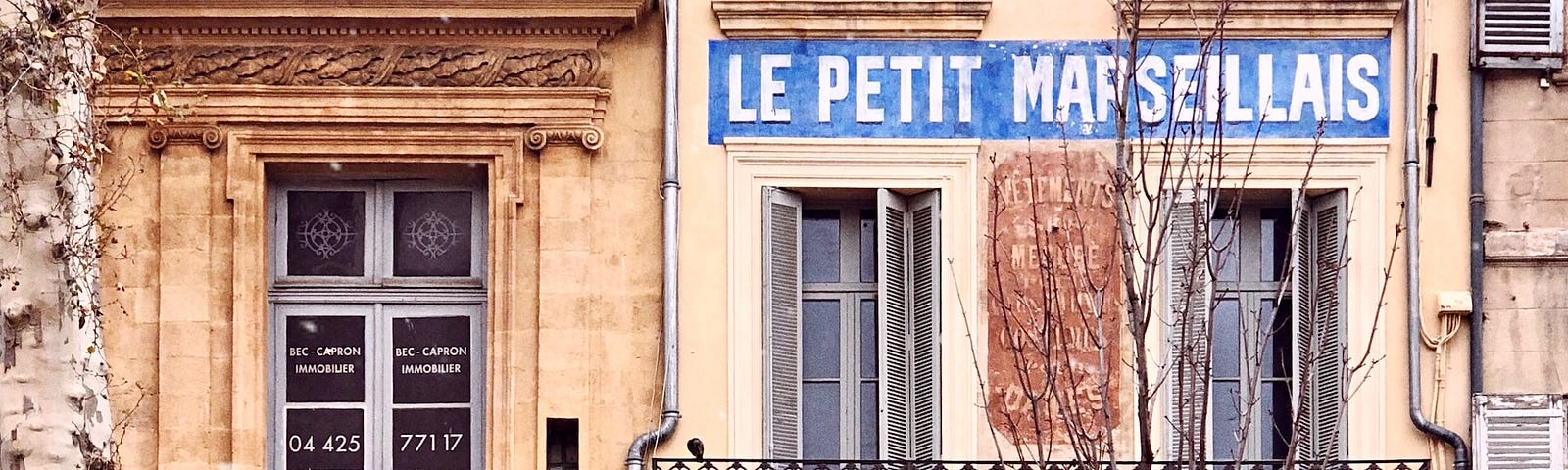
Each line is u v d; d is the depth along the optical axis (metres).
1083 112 19.30
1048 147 19.27
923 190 19.34
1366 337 19.14
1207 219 16.33
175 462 19.05
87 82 16.30
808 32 19.28
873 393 19.47
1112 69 19.14
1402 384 19.14
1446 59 19.28
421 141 19.17
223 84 19.12
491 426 19.12
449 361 19.48
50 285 15.87
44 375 15.84
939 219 19.25
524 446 19.05
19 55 15.72
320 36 19.19
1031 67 19.33
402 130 19.17
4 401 15.78
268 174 19.42
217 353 19.14
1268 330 17.47
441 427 19.44
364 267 19.52
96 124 18.08
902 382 19.39
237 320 19.09
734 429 19.03
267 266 19.36
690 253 19.16
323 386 19.44
